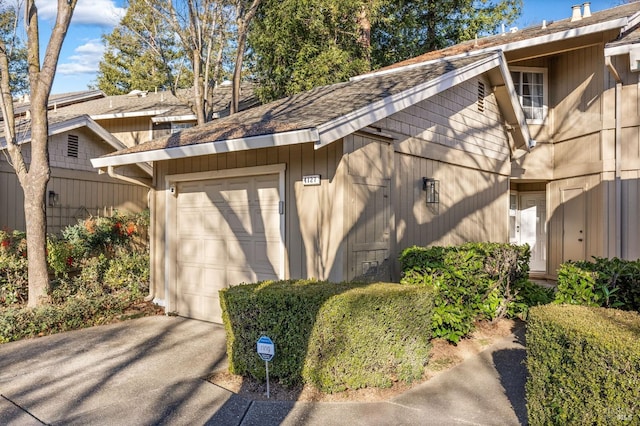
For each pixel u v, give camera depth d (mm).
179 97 12688
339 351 4340
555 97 11703
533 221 13023
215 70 12312
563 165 11391
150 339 6492
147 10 11492
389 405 4164
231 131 6352
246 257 6969
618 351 2736
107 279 9062
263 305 4516
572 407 2996
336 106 6398
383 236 6434
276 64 15547
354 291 4527
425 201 7469
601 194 10156
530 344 3500
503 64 9086
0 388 4699
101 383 4793
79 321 7266
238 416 3965
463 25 19906
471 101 8938
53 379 4941
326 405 4156
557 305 3812
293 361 4441
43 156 7867
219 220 7359
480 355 5527
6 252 8578
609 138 10055
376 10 16391
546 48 10586
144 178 8523
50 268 9297
